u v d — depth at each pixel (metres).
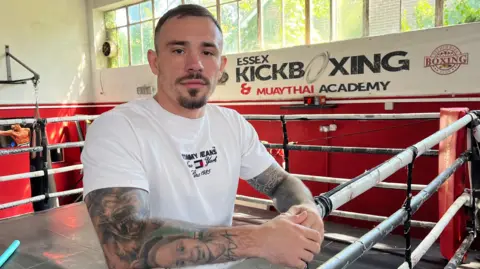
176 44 0.97
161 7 5.58
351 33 3.90
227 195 1.14
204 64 0.99
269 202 3.17
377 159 3.67
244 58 4.52
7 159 4.12
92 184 0.85
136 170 0.90
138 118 0.99
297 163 4.21
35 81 5.18
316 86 4.00
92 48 6.30
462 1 3.24
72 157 6.14
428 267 2.23
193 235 0.76
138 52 6.01
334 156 3.94
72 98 6.12
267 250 0.74
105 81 6.17
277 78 4.27
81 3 6.21
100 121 0.97
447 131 1.64
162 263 0.75
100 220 0.81
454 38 3.19
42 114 5.72
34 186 4.25
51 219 2.89
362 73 3.70
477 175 2.10
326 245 2.60
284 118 2.76
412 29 3.53
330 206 0.91
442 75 3.28
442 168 2.20
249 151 1.24
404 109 3.50
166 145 1.01
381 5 3.67
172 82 0.99
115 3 5.91
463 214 2.14
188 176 1.03
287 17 4.33
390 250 2.51
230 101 4.69
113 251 0.78
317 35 4.13
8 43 5.31
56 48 5.88
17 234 2.58
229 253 0.75
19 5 5.41
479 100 3.12
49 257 2.21
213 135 1.13
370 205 3.77
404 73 3.47
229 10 4.84
